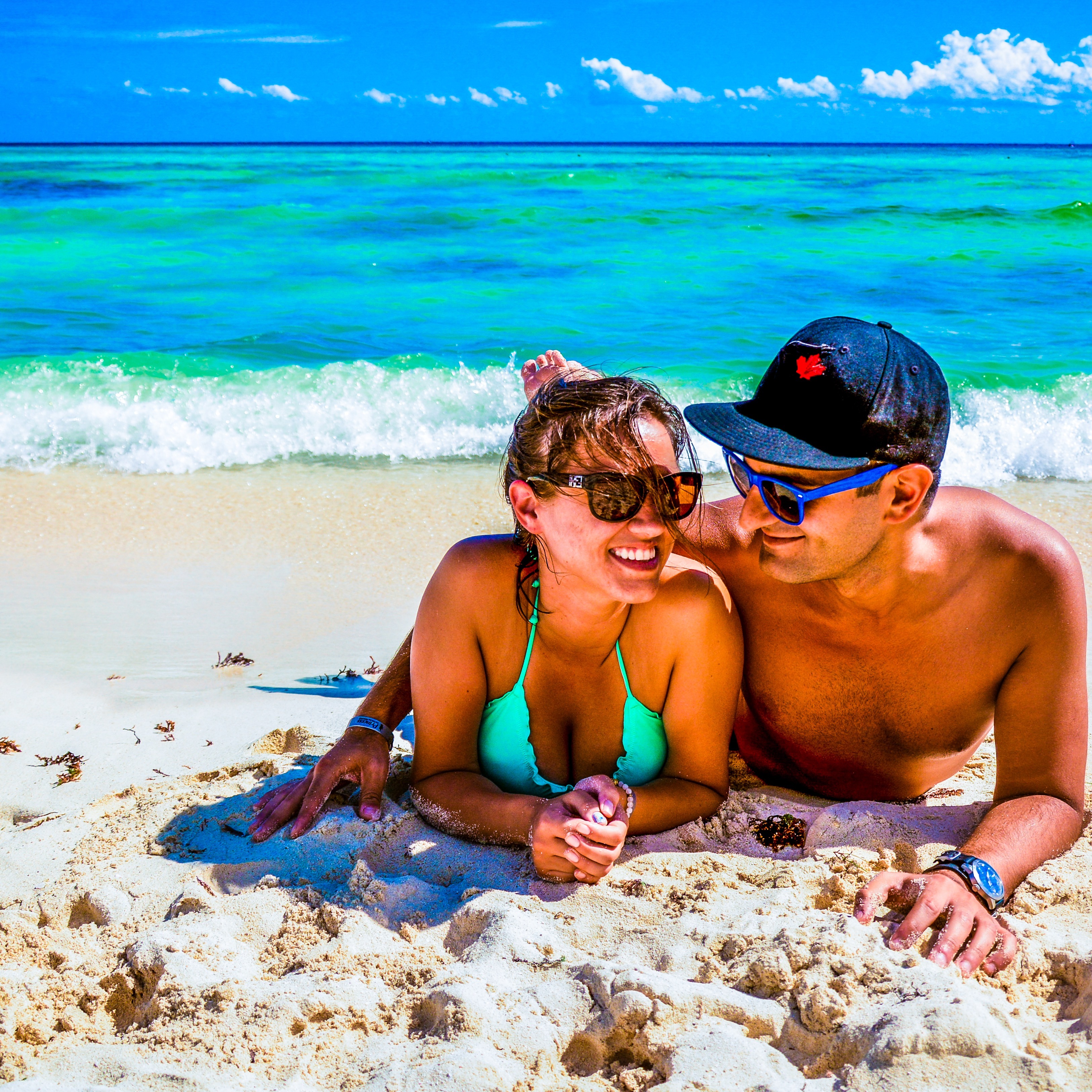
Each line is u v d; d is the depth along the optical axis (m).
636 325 12.45
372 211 25.11
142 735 3.46
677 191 33.06
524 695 2.48
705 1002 1.84
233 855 2.50
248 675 4.03
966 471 7.18
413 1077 1.69
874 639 2.36
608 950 2.06
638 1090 1.71
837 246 19.55
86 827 2.74
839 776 2.71
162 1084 1.73
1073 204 24.30
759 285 15.41
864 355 1.98
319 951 2.07
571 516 2.08
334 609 4.82
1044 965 1.95
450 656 2.45
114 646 4.33
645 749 2.54
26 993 2.02
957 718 2.45
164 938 2.11
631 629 2.42
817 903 2.19
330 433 7.98
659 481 2.05
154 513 6.26
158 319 12.69
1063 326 12.27
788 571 2.14
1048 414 8.25
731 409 2.10
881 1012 1.76
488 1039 1.79
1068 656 2.25
